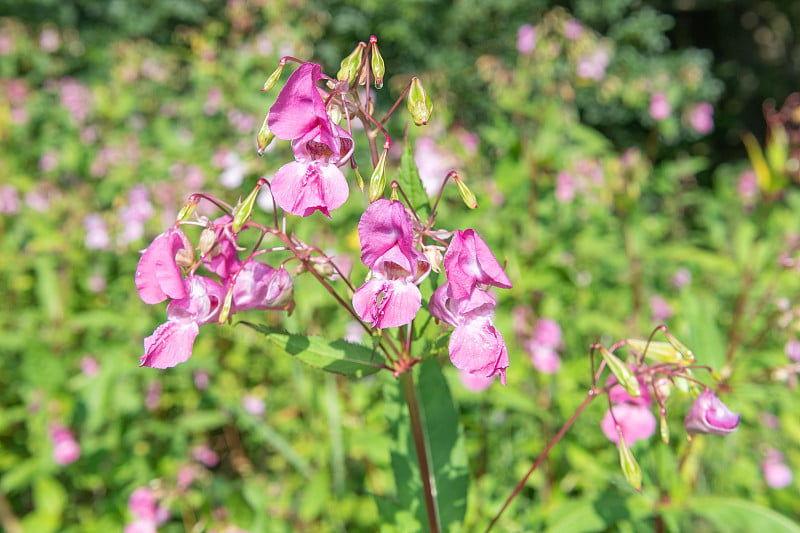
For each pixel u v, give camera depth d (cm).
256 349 59
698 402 28
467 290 23
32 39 133
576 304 60
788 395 36
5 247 67
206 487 48
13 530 50
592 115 155
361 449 44
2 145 83
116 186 75
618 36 165
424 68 157
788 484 45
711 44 208
